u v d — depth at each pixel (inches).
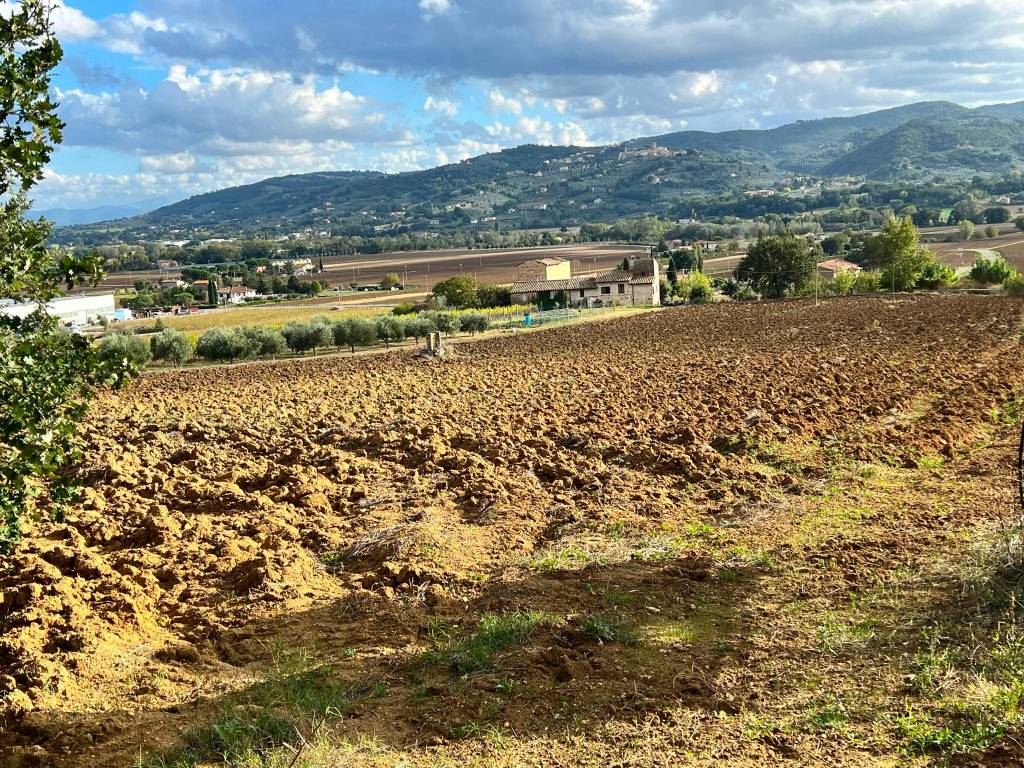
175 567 419.5
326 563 434.6
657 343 1672.0
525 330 2290.8
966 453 590.9
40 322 261.9
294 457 669.3
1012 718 241.3
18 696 275.7
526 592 374.9
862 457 580.7
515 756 241.8
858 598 344.5
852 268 4360.2
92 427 877.2
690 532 453.7
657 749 243.1
